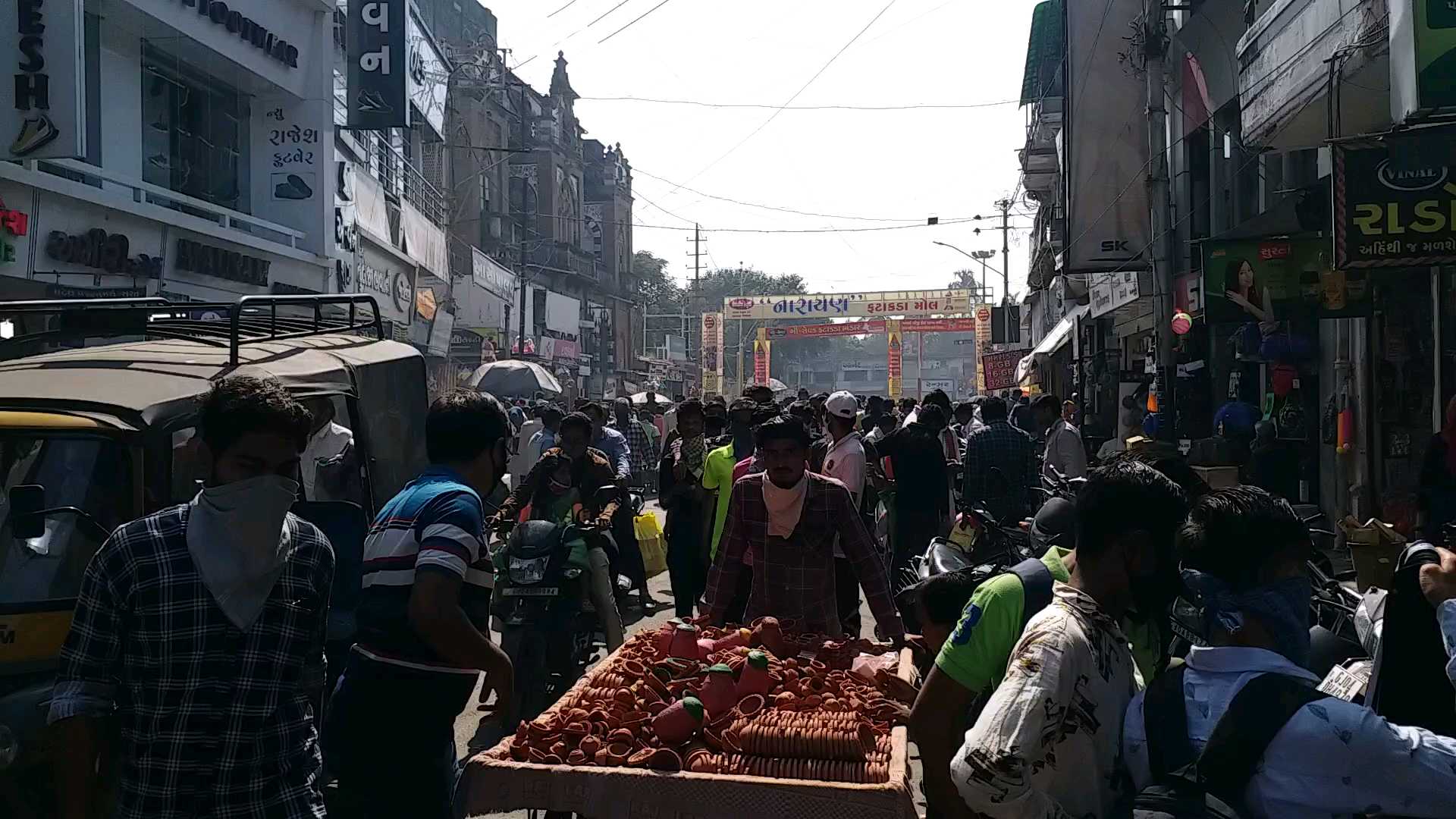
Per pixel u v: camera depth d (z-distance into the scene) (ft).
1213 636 7.55
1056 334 90.17
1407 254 22.56
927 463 29.53
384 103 61.57
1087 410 76.18
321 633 9.40
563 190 177.17
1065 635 7.64
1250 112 31.19
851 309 184.75
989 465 28.89
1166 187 42.37
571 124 181.88
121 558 8.71
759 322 194.70
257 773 8.79
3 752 12.46
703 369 189.06
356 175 66.13
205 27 49.55
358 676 10.87
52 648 13.33
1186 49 49.65
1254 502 7.51
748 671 12.09
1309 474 39.68
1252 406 42.22
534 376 74.08
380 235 71.82
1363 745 6.66
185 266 47.91
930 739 9.30
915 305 182.50
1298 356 38.52
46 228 39.40
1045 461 35.58
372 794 10.85
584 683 12.46
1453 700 8.05
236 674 8.71
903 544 29.63
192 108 53.47
